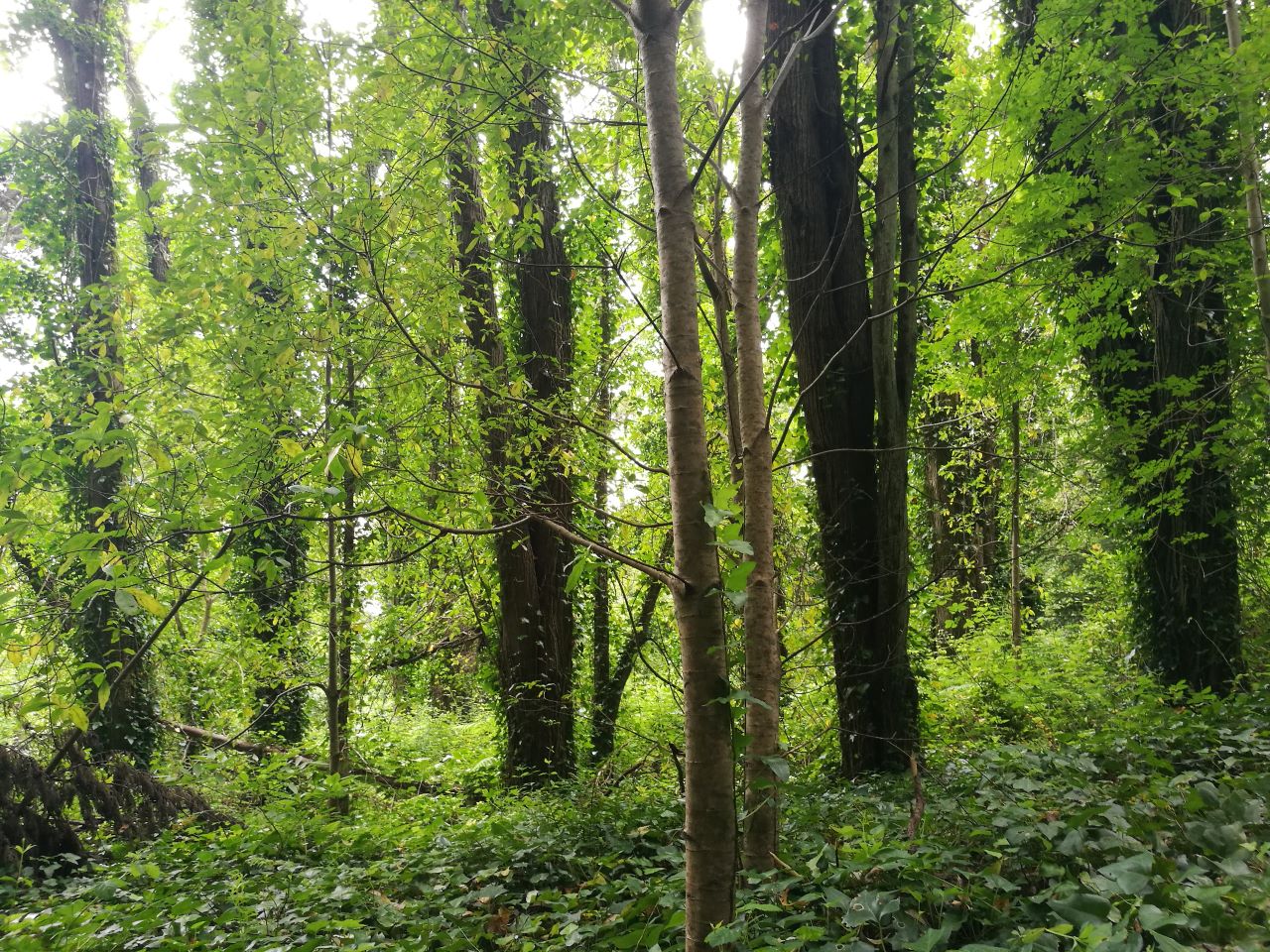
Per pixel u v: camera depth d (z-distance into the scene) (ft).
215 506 12.91
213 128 17.53
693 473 7.75
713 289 14.96
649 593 28.40
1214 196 24.73
